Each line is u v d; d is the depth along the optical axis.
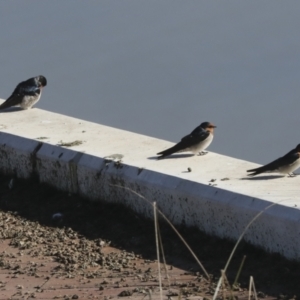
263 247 11.90
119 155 14.96
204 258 12.22
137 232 13.43
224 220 12.50
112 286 11.11
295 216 11.34
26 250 12.90
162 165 14.30
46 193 15.49
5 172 16.61
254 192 12.43
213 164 14.45
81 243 13.17
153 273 11.65
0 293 10.97
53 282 11.38
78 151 15.24
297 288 10.84
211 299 10.07
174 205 13.31
